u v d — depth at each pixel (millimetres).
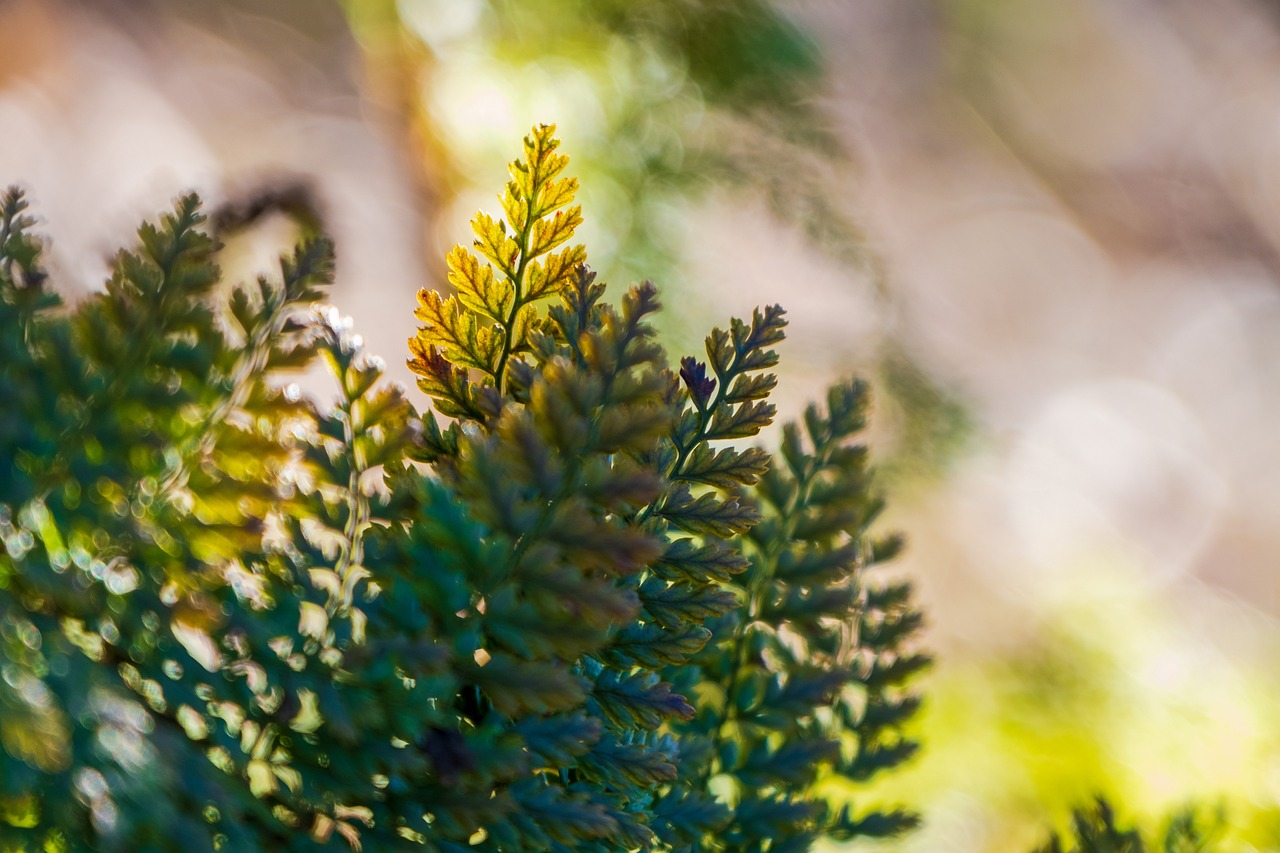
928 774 1604
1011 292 4594
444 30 1776
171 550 506
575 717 519
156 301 513
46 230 1591
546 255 544
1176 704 1887
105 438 505
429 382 542
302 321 530
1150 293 4762
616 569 507
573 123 1708
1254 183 5020
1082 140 5051
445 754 510
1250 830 1258
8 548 497
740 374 545
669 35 1770
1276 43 5234
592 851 527
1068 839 614
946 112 4902
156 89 3289
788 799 578
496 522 504
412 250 2174
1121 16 5215
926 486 1930
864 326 1971
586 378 513
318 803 507
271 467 522
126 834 485
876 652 606
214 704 507
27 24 3154
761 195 1814
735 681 586
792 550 586
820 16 2293
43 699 485
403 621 506
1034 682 1912
